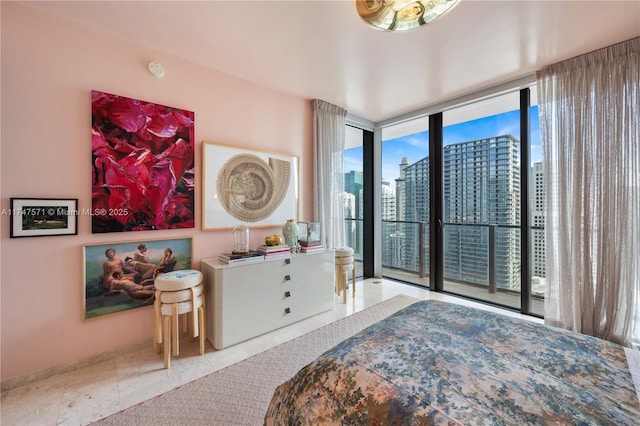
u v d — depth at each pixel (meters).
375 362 0.98
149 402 1.61
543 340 1.14
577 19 1.88
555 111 2.46
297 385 1.01
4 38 1.70
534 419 0.70
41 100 1.81
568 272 2.38
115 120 2.07
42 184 1.81
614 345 1.11
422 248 3.96
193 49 2.26
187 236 2.44
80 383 1.79
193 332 2.10
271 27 1.98
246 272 2.36
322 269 2.96
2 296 1.72
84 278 1.97
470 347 1.08
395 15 1.73
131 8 1.78
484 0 1.71
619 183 2.15
